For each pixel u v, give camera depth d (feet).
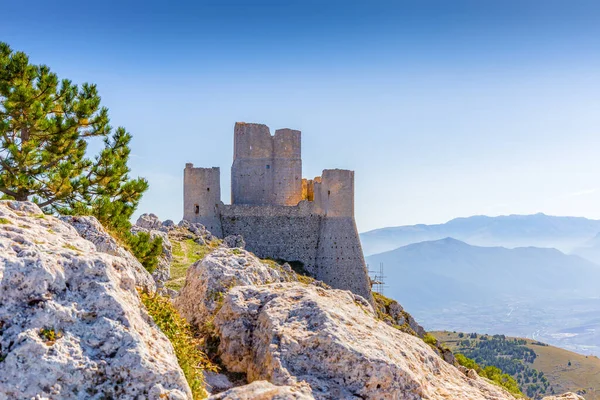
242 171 295.07
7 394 24.73
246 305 42.57
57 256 29.86
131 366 27.40
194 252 191.01
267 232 284.00
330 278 279.28
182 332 39.50
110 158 99.76
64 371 26.11
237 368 39.91
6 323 26.50
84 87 103.35
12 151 89.25
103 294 29.35
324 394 31.96
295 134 302.04
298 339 35.14
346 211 287.07
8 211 36.60
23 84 92.22
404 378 34.32
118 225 90.02
